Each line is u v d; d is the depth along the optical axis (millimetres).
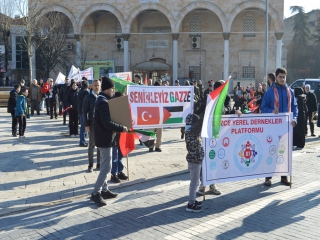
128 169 10414
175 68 40938
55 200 8094
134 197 8312
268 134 8570
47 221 6977
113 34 45469
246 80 41344
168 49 44875
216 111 7465
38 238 6254
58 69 46375
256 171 8508
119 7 41125
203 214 7234
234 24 43656
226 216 7117
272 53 43344
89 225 6770
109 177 9930
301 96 13484
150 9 41156
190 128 7250
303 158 12281
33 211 7484
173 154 12758
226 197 8250
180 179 9766
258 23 43312
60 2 41781
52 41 42125
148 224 6762
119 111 7855
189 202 7371
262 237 6141
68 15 41781
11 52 50906
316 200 8023
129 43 45250
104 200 8023
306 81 29828
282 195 8375
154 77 42406
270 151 8633
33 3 34875
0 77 52406
